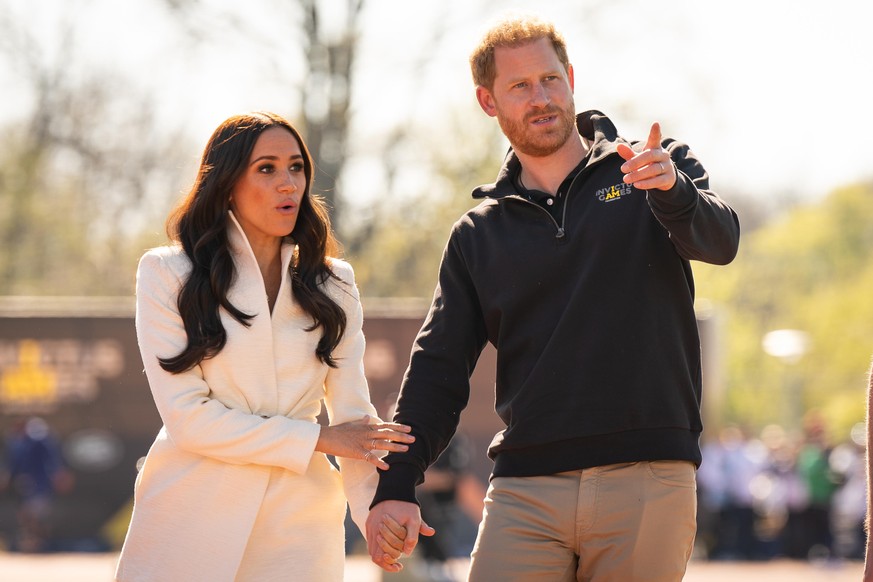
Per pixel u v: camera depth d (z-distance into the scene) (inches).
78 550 2674.7
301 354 638.5
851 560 2844.5
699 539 2854.3
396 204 3762.3
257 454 613.6
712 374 2822.3
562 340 624.4
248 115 639.8
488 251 653.3
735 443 2878.9
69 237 4790.8
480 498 1588.3
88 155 4564.5
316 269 650.2
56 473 2687.0
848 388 6860.2
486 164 3705.7
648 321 618.2
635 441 616.1
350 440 631.8
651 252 619.2
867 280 7436.0
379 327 2714.1
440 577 1531.7
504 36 646.5
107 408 2733.8
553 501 628.1
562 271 629.9
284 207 630.5
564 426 621.9
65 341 2738.7
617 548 621.3
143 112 4584.2
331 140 3595.0
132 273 4896.7
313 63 3599.9
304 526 629.9
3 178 4559.5
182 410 612.4
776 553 2871.6
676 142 659.4
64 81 4483.3
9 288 4862.2
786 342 4500.5
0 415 2723.9
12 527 2684.5
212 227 628.7
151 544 619.8
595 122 657.6
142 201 4697.3
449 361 669.9
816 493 2790.4
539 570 631.8
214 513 616.4
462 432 2684.5
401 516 641.6
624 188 625.0
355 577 2098.9
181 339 618.5
